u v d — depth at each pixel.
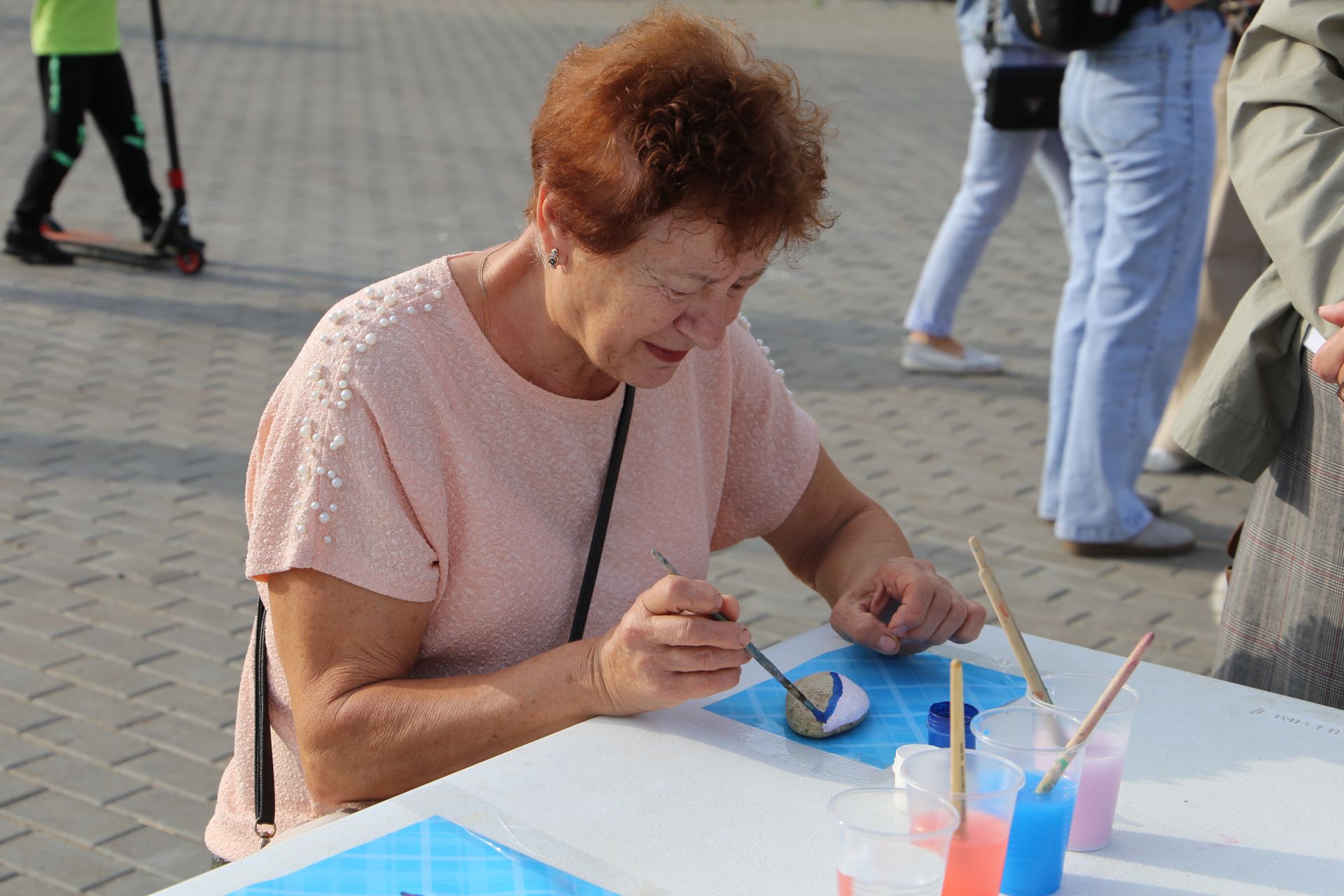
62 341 6.14
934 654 1.90
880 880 1.20
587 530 1.88
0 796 3.04
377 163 9.98
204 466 4.89
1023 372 6.27
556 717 1.63
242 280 7.15
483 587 1.77
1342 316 1.93
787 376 6.06
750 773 1.53
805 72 14.95
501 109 12.36
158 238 7.25
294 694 1.70
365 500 1.68
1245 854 1.42
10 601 3.90
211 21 16.94
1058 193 5.67
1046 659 1.88
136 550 4.25
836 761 1.57
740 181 1.44
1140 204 4.11
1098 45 3.99
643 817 1.43
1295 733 1.67
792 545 2.19
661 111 1.43
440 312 1.75
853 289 7.50
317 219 8.40
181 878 2.80
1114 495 4.35
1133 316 4.18
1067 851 1.42
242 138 10.62
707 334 1.57
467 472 1.74
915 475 5.05
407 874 1.32
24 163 9.43
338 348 1.70
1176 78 3.97
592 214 1.49
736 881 1.32
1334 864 1.40
